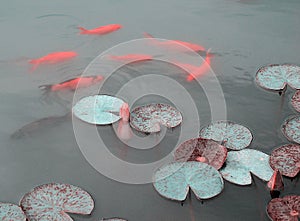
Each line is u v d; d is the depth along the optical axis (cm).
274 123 199
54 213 155
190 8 284
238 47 247
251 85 221
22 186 169
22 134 191
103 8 281
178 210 161
